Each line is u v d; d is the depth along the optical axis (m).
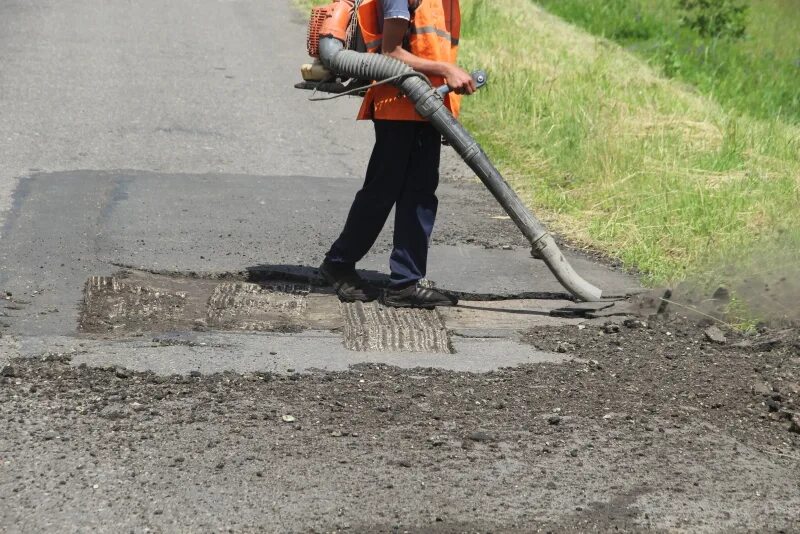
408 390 10.23
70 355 10.72
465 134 11.99
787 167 19.36
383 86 11.91
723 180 17.89
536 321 12.42
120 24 32.06
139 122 21.47
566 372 10.86
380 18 11.88
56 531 7.66
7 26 30.66
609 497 8.40
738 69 36.81
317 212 16.36
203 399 9.81
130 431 9.12
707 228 15.46
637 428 9.61
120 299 12.33
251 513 7.95
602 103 23.09
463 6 35.09
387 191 12.26
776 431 9.71
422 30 11.89
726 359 11.33
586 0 46.44
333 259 12.67
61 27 31.02
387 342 11.48
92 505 7.98
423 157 12.20
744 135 21.34
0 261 13.36
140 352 10.88
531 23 36.34
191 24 32.78
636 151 19.30
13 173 17.44
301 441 9.08
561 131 21.09
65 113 21.78
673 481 8.69
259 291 12.84
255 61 28.17
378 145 12.21
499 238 15.70
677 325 12.30
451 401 10.02
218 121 22.02
